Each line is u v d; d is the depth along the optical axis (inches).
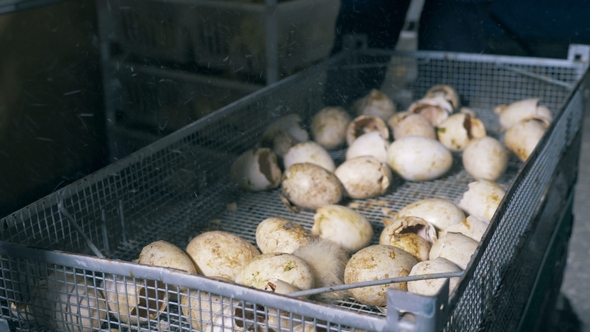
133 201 34.3
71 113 41.4
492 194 34.4
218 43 48.6
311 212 36.4
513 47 76.1
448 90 49.1
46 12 39.1
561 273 44.4
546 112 46.3
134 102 45.2
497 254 26.2
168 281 22.9
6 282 27.4
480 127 43.8
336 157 43.7
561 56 74.0
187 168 37.4
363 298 27.5
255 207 37.2
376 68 53.1
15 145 38.4
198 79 48.0
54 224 29.6
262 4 49.3
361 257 28.0
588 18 74.4
